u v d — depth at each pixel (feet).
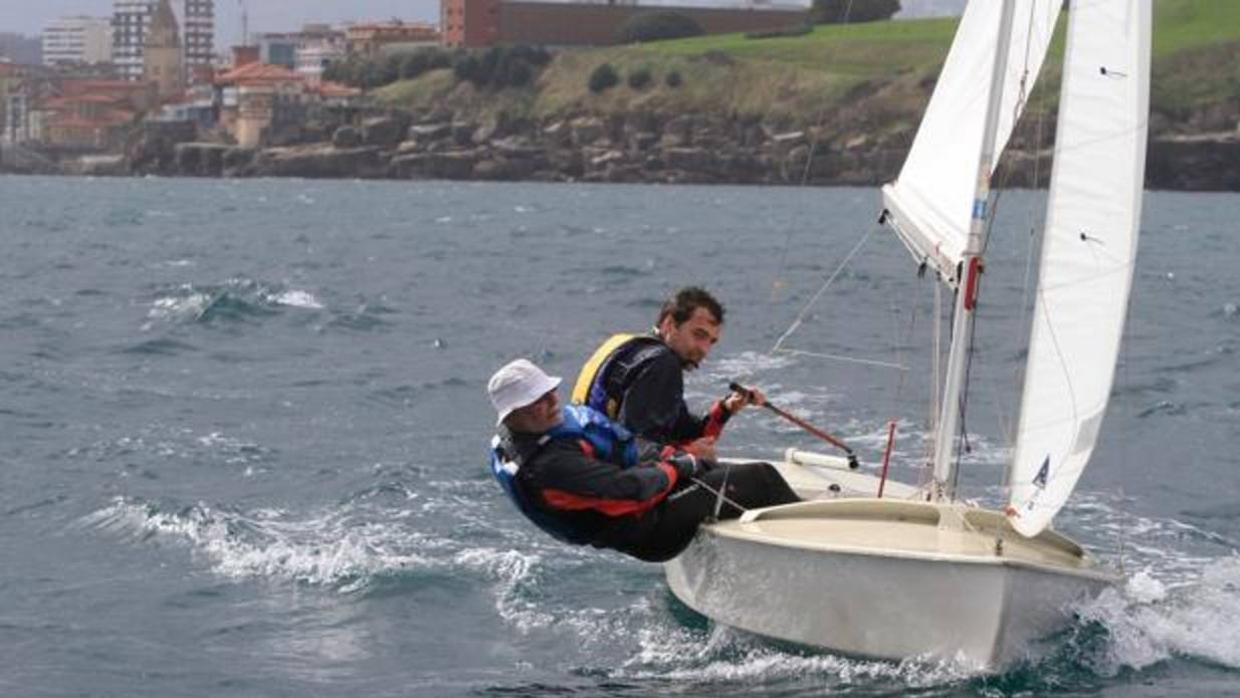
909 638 55.31
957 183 61.46
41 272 248.32
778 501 61.72
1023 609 54.34
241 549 73.97
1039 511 55.11
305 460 95.61
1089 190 55.36
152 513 79.82
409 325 174.40
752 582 58.34
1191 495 88.33
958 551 55.77
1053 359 55.77
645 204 618.03
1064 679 55.36
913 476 91.81
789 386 124.36
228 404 117.50
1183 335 171.94
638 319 185.06
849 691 54.29
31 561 72.64
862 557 55.06
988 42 62.54
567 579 69.31
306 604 66.18
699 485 60.03
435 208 565.94
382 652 60.34
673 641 60.80
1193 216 535.60
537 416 56.49
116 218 460.96
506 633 62.39
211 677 57.52
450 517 80.59
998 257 298.97
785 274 255.50
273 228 409.90
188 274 247.09
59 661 59.11
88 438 101.96
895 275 252.42
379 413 114.42
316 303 190.39
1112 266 54.80
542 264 278.26
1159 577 70.90
